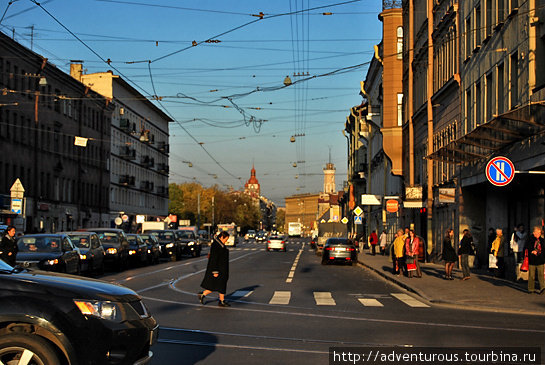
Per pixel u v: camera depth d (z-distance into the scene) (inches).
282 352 389.1
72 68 2962.6
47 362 253.4
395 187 2050.9
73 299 261.3
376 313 591.2
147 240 1521.9
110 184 3110.2
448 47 1290.6
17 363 253.6
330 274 1186.6
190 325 502.6
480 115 1064.8
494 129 759.1
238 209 6102.4
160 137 4170.8
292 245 3833.7
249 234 5319.9
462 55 1172.5
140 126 3636.8
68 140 2514.8
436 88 1393.9
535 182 930.1
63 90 2442.2
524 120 682.8
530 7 797.9
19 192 1140.5
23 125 2085.4
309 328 488.4
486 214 1147.3
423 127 1553.9
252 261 1717.5
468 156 1023.0
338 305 659.4
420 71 1581.0
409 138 1691.7
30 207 2142.0
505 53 904.9
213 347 406.0
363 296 764.6
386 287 903.7
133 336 270.8
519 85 837.2
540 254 753.0
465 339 437.4
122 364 267.0
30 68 2121.1
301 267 1421.0
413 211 1702.8
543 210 903.7
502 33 922.7
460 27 1190.9
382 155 2390.5
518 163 834.8
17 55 2006.6
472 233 1173.7
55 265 821.9
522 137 788.0
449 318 558.3
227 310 608.7
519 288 825.5
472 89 1100.5
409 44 1705.2
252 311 600.7
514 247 924.0
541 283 752.3
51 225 2335.1
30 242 874.1
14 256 799.7
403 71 1822.1
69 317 257.4
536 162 764.6
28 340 252.5
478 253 1172.5
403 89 1814.7
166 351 392.5
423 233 1587.1
